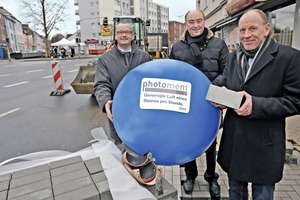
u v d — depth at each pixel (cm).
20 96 762
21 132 439
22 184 115
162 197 114
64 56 3447
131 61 232
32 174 123
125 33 226
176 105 123
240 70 164
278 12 592
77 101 683
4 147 374
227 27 1030
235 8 750
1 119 521
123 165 128
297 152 314
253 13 150
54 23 3788
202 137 126
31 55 3900
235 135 167
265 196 167
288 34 554
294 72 146
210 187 237
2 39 6038
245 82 158
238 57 166
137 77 129
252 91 156
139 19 1358
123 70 227
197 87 127
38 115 548
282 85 151
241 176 165
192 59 222
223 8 1050
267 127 157
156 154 126
